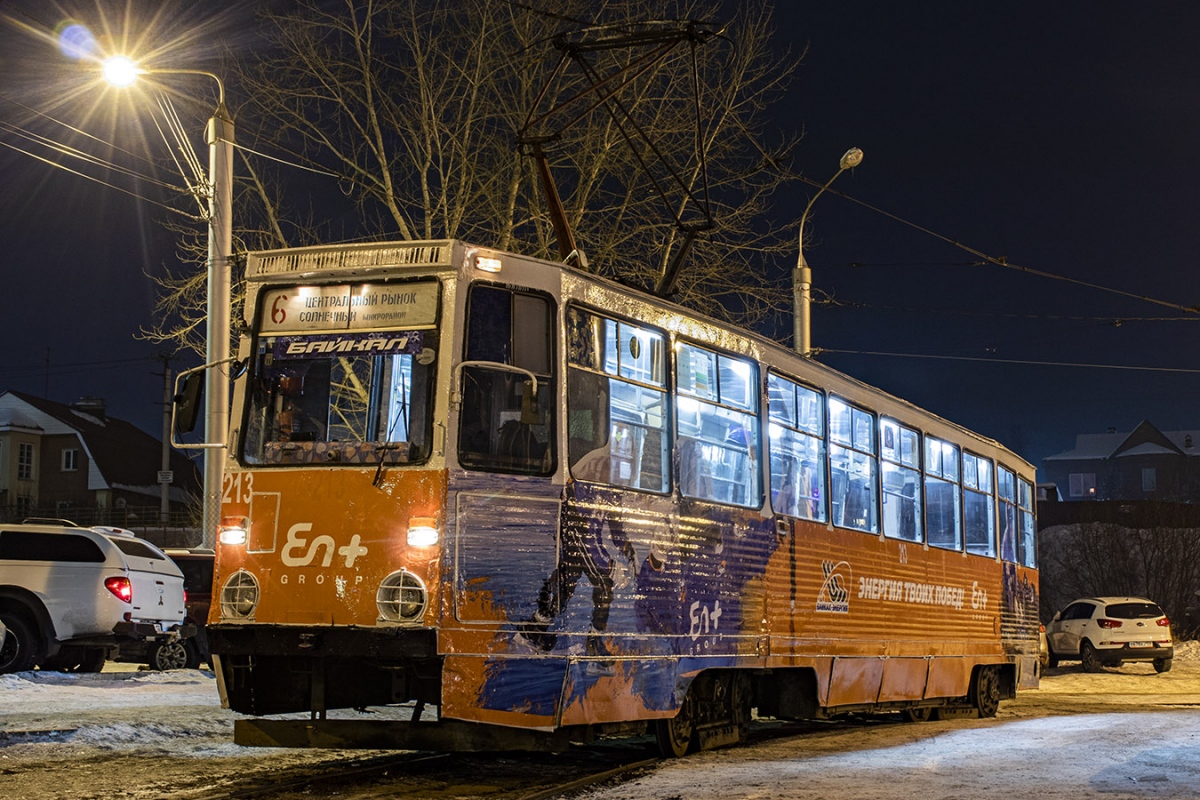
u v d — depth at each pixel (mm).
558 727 8641
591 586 8992
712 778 8625
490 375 8586
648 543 9609
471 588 8258
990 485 17594
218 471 16828
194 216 18109
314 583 8344
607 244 23438
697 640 10117
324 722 8391
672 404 10062
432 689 8367
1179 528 47938
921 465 15094
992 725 14359
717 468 10617
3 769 9016
